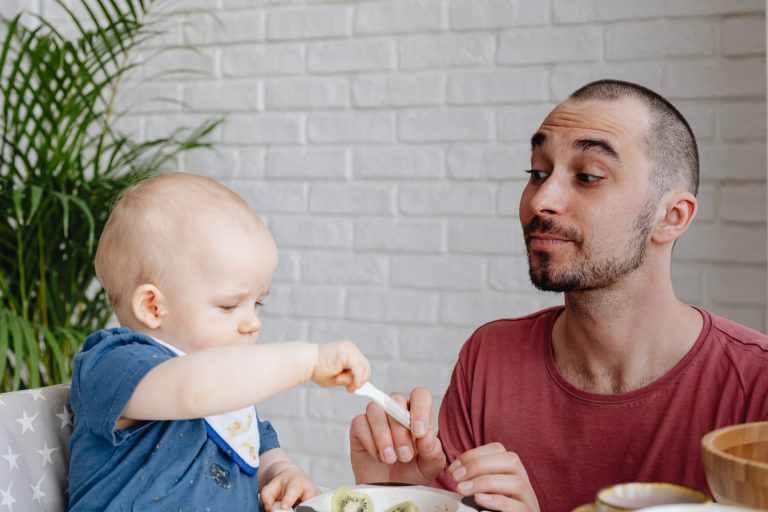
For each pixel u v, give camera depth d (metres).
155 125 2.28
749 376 0.88
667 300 0.92
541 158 0.92
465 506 0.73
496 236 1.98
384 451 0.89
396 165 2.07
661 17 1.84
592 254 0.88
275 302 2.18
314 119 2.14
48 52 1.95
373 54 2.08
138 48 2.27
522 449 0.97
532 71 1.94
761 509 0.55
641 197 0.88
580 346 0.95
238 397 0.77
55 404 0.91
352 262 2.11
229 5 2.21
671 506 0.53
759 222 1.77
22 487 0.85
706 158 1.80
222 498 0.85
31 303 1.97
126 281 0.91
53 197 1.81
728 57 1.79
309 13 2.14
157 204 0.92
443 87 2.02
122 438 0.81
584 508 0.61
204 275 0.90
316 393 2.13
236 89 2.21
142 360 0.80
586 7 1.89
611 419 0.93
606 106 0.90
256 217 0.96
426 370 2.04
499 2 1.96
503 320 1.07
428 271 2.04
